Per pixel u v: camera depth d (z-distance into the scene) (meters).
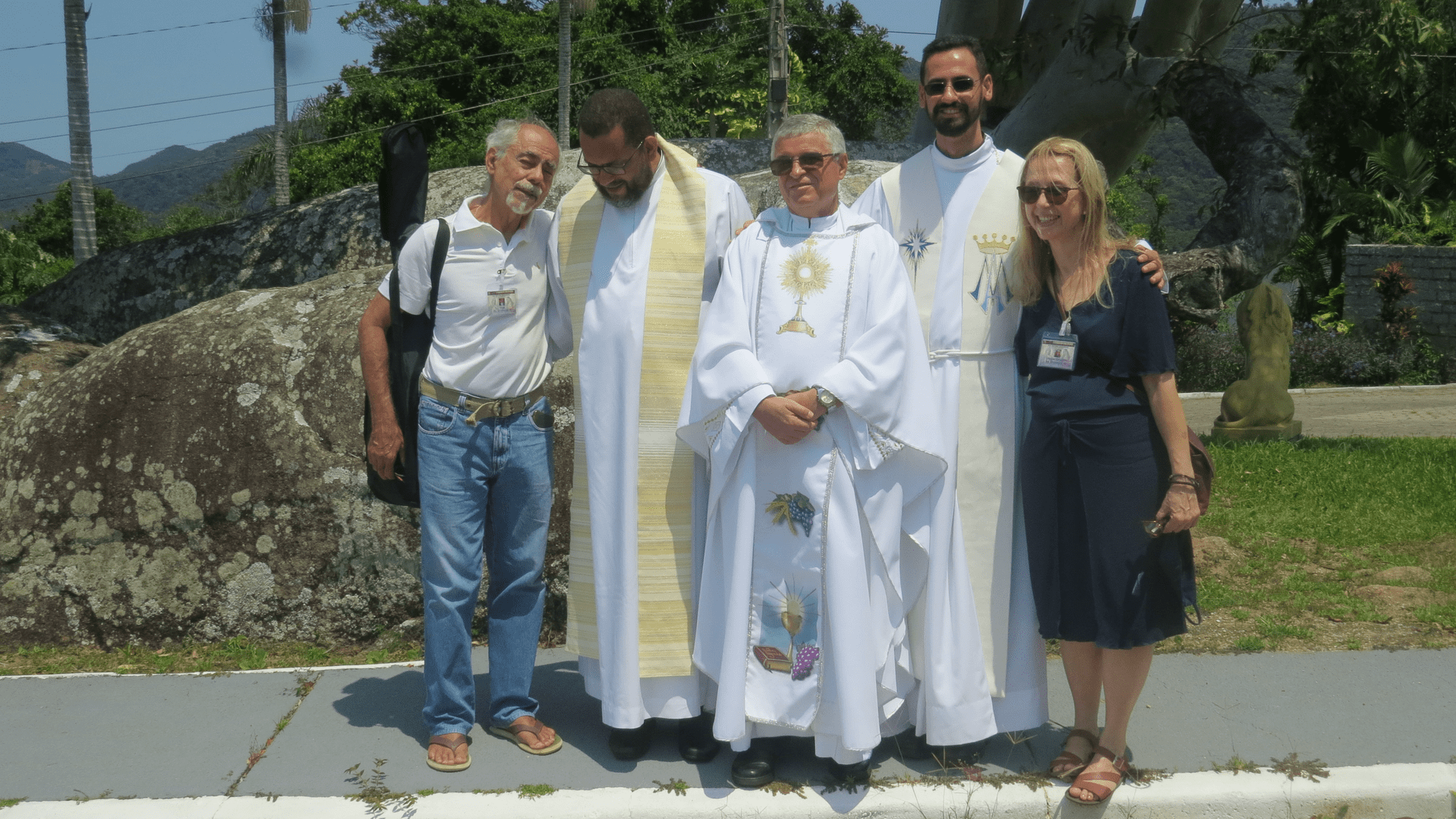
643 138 3.08
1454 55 19.59
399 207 3.46
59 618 4.36
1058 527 3.02
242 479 4.34
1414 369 17.78
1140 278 2.90
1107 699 3.05
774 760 3.16
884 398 2.93
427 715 3.27
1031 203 2.95
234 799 3.03
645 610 3.17
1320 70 14.48
